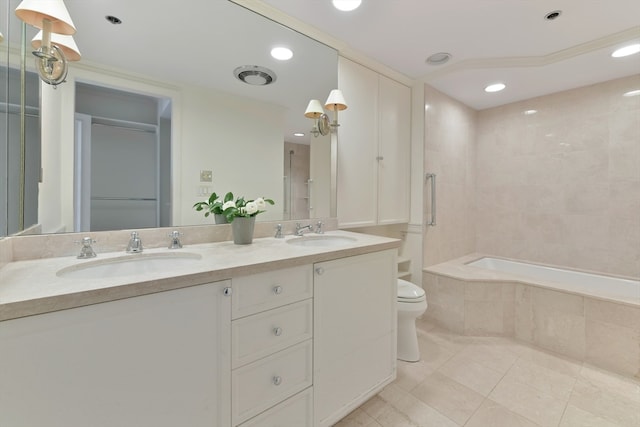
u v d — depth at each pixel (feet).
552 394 5.35
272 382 3.60
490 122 10.35
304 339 3.93
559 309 6.79
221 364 3.16
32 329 2.20
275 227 5.80
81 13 3.91
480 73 7.64
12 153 3.22
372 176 7.61
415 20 5.66
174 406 2.87
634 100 7.55
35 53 3.12
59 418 2.32
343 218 7.00
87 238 3.71
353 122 7.12
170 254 4.09
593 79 7.91
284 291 3.70
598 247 8.15
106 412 2.52
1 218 3.15
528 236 9.50
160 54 4.56
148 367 2.71
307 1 5.14
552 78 7.89
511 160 9.83
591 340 6.33
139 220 4.39
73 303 2.32
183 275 2.84
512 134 9.81
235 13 5.19
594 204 8.21
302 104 6.16
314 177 6.46
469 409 4.99
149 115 4.49
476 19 5.63
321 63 6.37
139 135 4.40
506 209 9.96
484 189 10.52
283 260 3.62
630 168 7.63
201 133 4.98
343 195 6.99
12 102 3.19
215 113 5.12
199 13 4.87
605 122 8.00
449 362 6.44
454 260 9.64
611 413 4.85
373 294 4.94
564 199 8.75
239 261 3.47
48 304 2.22
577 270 8.34
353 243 5.10
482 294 7.68
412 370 6.13
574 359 6.53
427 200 8.71
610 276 7.73
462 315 7.77
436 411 4.94
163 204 4.61
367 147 7.46
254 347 3.43
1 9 3.02
